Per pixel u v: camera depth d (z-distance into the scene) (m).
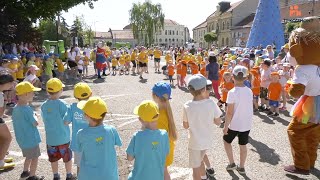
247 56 13.89
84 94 4.39
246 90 4.95
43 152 6.13
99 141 3.49
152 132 3.54
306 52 4.89
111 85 15.19
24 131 4.66
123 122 8.23
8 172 5.25
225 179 4.83
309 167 5.02
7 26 18.25
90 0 21.72
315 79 4.89
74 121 4.39
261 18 22.75
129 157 3.56
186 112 4.41
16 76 11.81
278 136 6.94
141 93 12.76
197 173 4.45
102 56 18.19
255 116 8.78
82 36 67.44
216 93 10.41
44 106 4.67
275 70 9.49
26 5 20.09
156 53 22.25
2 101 5.00
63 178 4.92
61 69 17.34
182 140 6.70
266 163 5.45
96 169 3.47
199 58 19.70
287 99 10.98
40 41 28.34
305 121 4.91
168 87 4.04
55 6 20.52
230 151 5.11
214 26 82.31
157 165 3.52
